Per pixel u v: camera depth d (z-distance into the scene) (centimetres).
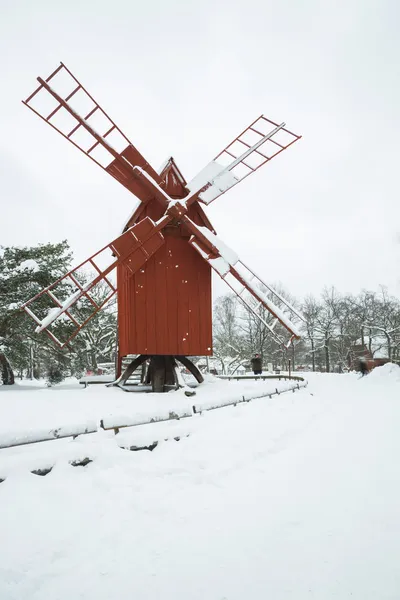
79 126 1262
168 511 380
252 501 408
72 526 342
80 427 508
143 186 1320
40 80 1217
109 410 884
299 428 771
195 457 528
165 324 1326
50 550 304
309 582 265
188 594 253
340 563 288
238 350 5012
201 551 307
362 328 5625
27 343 2594
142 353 1298
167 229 1356
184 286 1356
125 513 373
